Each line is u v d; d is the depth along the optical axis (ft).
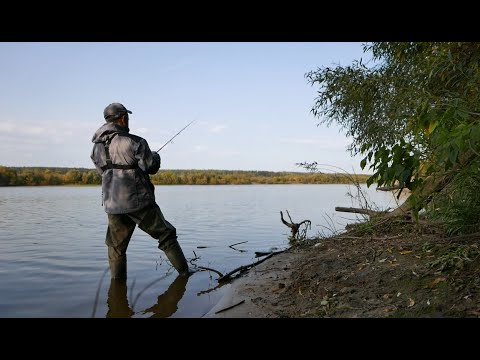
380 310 9.99
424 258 12.70
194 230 30.09
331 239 18.89
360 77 20.71
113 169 15.88
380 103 21.27
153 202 16.35
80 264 18.83
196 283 15.48
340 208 23.54
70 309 12.46
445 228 14.96
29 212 46.01
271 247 23.03
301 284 12.96
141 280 16.02
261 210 47.42
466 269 11.08
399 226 17.94
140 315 11.79
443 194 14.69
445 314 9.21
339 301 10.99
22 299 13.50
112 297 13.73
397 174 9.48
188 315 11.69
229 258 20.04
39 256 20.57
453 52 16.92
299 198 75.82
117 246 16.14
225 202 63.87
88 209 50.29
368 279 12.09
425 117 9.84
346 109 23.77
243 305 11.89
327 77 21.98
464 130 8.27
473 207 13.79
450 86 16.34
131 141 15.80
